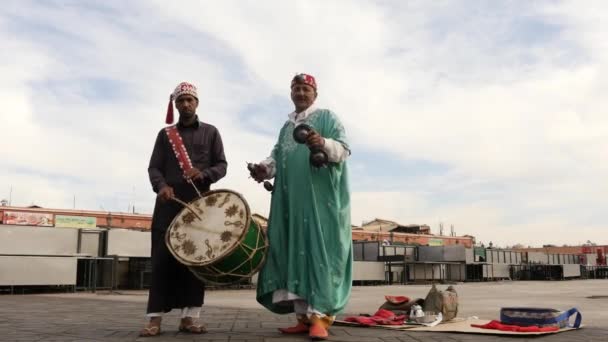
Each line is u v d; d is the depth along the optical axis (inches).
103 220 1317.7
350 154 187.2
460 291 805.2
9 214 1171.3
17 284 710.5
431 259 1480.1
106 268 853.2
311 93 196.1
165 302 181.5
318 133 181.2
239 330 200.2
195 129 198.8
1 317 269.6
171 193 182.7
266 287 181.9
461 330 198.7
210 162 199.0
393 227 2452.0
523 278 1847.9
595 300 514.9
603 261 2477.9
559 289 892.0
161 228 186.9
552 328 205.8
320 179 183.5
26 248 767.7
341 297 177.9
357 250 1402.6
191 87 197.6
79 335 174.6
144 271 893.8
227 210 173.2
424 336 182.4
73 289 772.6
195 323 191.2
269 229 188.1
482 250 1646.2
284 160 191.5
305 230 179.5
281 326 218.5
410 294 713.0
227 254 161.0
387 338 175.2
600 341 174.7
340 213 184.2
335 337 176.4
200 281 188.7
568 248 3353.8
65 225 1245.7
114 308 363.6
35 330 192.4
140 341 159.6
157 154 196.7
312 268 174.7
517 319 214.5
